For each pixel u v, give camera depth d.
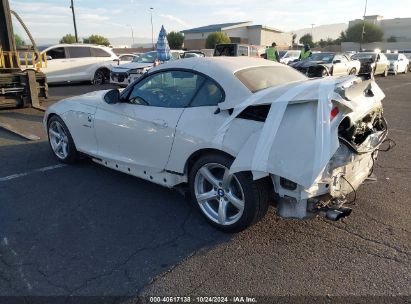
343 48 72.44
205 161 3.45
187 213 3.90
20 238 3.41
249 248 3.26
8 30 9.91
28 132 7.18
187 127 3.57
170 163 3.81
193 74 3.75
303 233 3.49
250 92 3.38
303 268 2.98
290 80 3.92
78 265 3.02
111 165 4.66
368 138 3.46
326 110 2.83
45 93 10.55
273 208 3.97
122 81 14.81
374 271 2.93
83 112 4.82
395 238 3.40
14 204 4.08
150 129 3.92
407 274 2.89
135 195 4.33
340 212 3.08
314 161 2.77
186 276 2.89
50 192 4.40
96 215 3.85
